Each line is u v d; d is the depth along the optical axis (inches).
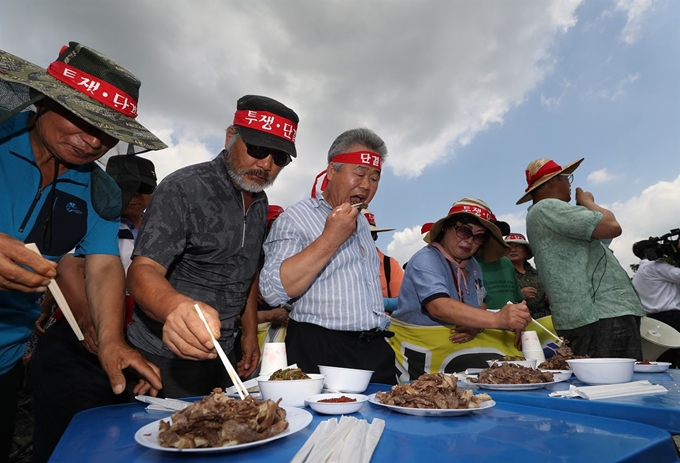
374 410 54.7
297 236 99.9
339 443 37.4
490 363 95.3
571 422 46.0
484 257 161.5
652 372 94.4
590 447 36.4
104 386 96.0
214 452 37.7
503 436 40.8
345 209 84.7
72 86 68.3
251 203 105.7
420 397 51.9
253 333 117.6
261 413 40.0
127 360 67.9
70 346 98.7
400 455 35.6
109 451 39.7
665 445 38.0
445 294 120.1
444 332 126.2
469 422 47.1
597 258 135.6
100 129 65.3
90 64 69.7
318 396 57.0
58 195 80.5
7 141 73.7
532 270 219.1
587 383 78.7
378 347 103.0
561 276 136.0
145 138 68.9
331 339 97.3
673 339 140.3
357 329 99.0
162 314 65.6
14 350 84.2
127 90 73.0
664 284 224.7
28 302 84.3
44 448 93.5
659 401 55.0
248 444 37.3
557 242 137.9
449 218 132.5
